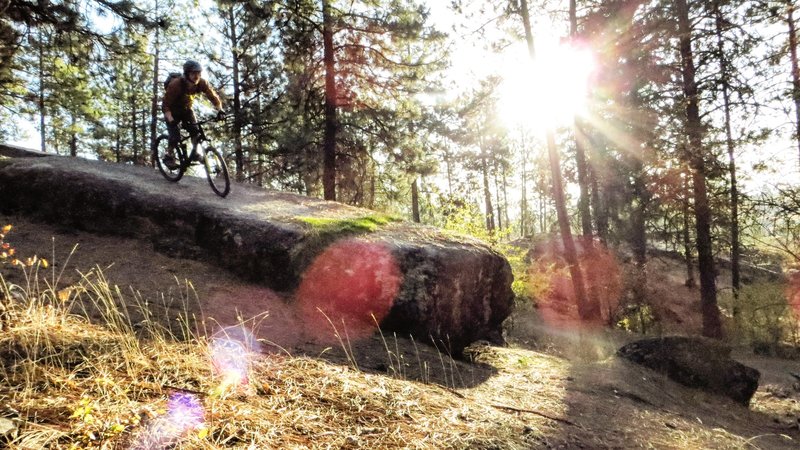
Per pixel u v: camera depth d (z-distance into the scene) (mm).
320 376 3641
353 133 16719
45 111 14445
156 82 24172
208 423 2531
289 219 6410
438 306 6004
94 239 6109
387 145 16688
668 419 4750
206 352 3443
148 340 3531
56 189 6457
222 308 4922
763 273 21219
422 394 3773
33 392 2469
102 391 2607
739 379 7254
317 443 2643
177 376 3008
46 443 2070
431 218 27812
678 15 12289
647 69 13227
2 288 3465
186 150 7492
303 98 16453
